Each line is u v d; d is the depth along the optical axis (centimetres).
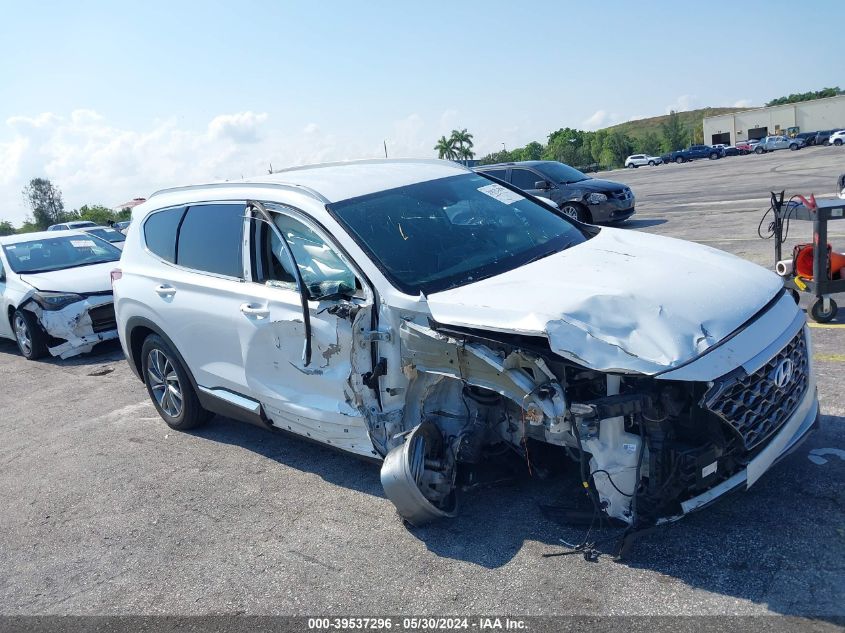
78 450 582
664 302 324
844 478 363
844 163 2509
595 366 295
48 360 937
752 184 2073
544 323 307
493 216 459
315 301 402
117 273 586
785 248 935
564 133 13225
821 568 300
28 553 424
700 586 300
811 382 355
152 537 420
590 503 367
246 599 344
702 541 329
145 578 377
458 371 345
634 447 308
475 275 391
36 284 912
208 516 435
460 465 402
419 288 375
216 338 485
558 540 348
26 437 634
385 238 404
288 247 396
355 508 417
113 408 684
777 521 336
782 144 5556
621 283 342
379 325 374
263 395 456
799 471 375
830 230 1042
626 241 428
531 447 376
